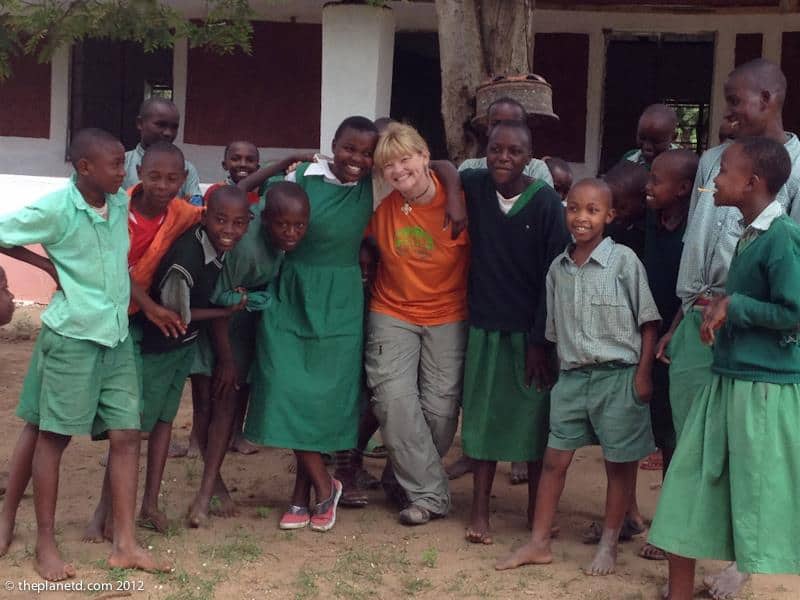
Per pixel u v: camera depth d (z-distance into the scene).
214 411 4.56
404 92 16.52
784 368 3.43
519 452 4.46
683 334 3.92
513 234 4.39
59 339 3.77
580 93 13.05
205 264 4.11
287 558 4.17
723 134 4.36
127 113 13.84
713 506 3.50
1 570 3.92
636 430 4.13
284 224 4.19
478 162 5.16
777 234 3.40
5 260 10.61
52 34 9.56
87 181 3.75
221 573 3.97
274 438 4.40
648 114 5.03
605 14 12.88
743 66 3.85
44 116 13.69
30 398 3.91
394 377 4.58
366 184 4.46
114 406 3.90
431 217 4.49
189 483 5.15
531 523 4.64
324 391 4.43
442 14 7.42
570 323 4.16
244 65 13.42
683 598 3.67
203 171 13.59
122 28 9.55
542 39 13.06
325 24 10.70
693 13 12.73
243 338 4.62
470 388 4.49
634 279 4.08
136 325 4.17
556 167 5.98
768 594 3.94
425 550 4.32
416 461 4.62
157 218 4.06
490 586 3.95
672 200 4.20
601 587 3.96
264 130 13.50
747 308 3.37
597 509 4.96
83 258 3.79
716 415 3.53
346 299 4.50
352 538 4.44
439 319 4.61
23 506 4.66
